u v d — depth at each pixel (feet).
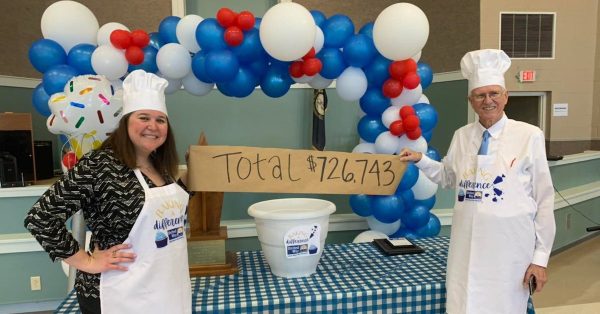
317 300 4.36
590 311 8.89
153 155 3.91
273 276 5.01
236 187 4.79
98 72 5.59
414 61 6.25
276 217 4.70
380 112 6.81
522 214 4.21
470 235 4.39
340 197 8.94
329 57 6.08
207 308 4.16
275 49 5.41
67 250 3.30
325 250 6.03
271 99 9.07
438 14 12.37
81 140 5.27
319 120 8.36
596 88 16.28
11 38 11.10
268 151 4.84
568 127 16.37
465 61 4.66
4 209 8.64
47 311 8.92
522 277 4.29
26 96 11.50
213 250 5.12
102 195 3.36
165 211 3.61
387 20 5.72
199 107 8.91
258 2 11.82
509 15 15.46
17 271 8.63
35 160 10.14
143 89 3.56
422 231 7.63
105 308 3.45
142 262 3.49
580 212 13.64
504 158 4.31
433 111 6.79
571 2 15.69
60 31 5.77
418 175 6.82
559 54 15.88
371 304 4.50
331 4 11.85
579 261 12.05
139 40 5.54
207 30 5.55
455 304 4.45
